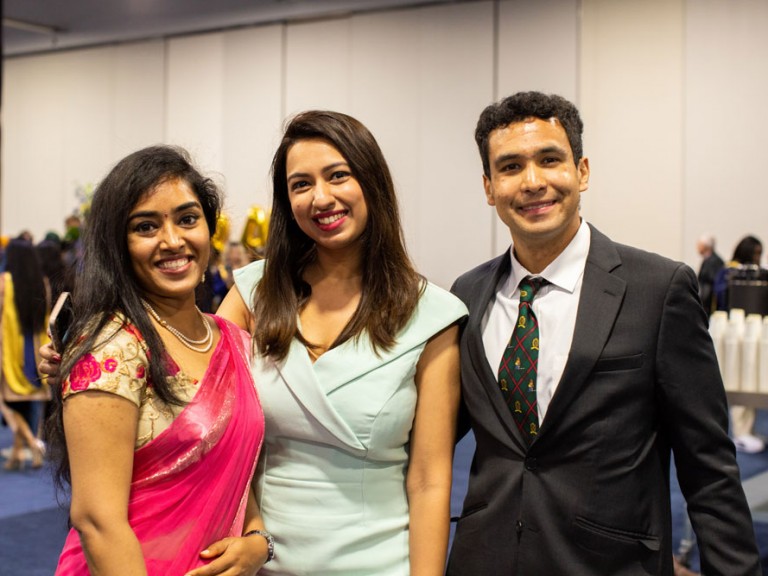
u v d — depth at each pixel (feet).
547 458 5.57
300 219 5.97
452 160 34.09
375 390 5.77
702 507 5.52
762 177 28.78
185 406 5.04
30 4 38.45
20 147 47.50
